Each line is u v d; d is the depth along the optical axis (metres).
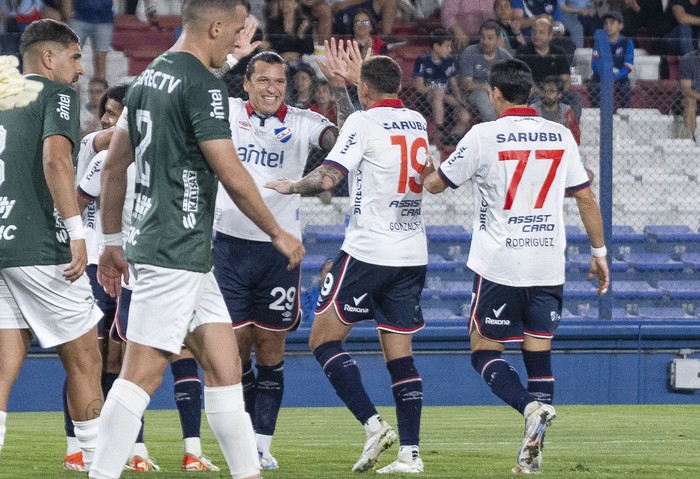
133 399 13.37
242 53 21.34
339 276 19.92
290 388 34.78
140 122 13.56
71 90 16.27
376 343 34.88
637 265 38.56
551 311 20.14
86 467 17.02
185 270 13.35
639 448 24.19
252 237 21.05
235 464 13.91
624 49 41.31
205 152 13.15
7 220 16.09
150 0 46.06
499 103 20.12
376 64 19.88
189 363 19.92
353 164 19.20
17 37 35.31
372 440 19.14
